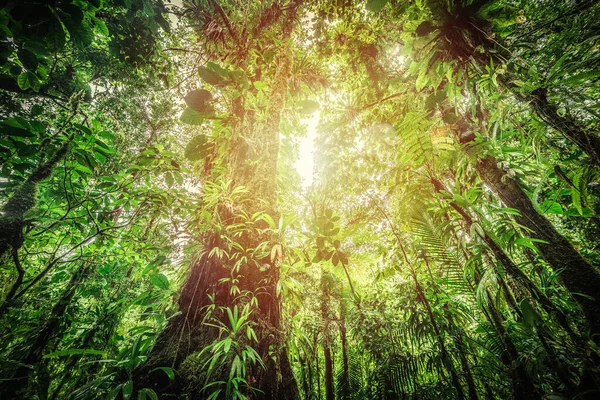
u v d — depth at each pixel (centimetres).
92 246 280
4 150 174
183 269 235
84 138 192
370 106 449
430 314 277
